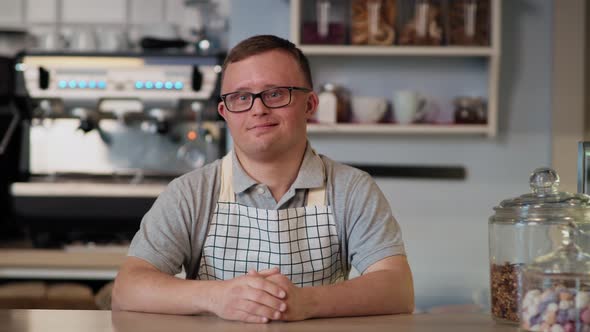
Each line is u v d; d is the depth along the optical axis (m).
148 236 1.65
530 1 3.32
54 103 3.42
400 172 3.32
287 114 1.62
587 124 3.33
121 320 1.34
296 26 3.15
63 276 3.19
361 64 3.30
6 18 3.88
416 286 3.32
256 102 1.61
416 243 3.33
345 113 3.22
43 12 3.88
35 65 3.37
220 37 3.72
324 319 1.39
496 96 3.16
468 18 3.16
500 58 3.32
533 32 3.32
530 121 3.33
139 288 1.49
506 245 1.39
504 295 1.36
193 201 1.69
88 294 3.07
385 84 3.31
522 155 3.33
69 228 3.33
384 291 1.50
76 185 3.29
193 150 3.58
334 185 1.73
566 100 3.27
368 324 1.31
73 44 3.54
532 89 3.32
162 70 3.37
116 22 3.90
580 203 1.36
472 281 3.31
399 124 3.19
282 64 1.62
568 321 1.17
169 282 1.48
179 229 1.67
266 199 1.69
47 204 3.30
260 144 1.62
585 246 1.35
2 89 3.35
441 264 3.32
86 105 3.42
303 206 1.71
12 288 3.06
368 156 3.33
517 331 1.24
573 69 3.27
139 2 3.89
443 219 3.33
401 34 3.18
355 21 3.17
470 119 3.19
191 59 3.37
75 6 3.90
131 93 3.38
